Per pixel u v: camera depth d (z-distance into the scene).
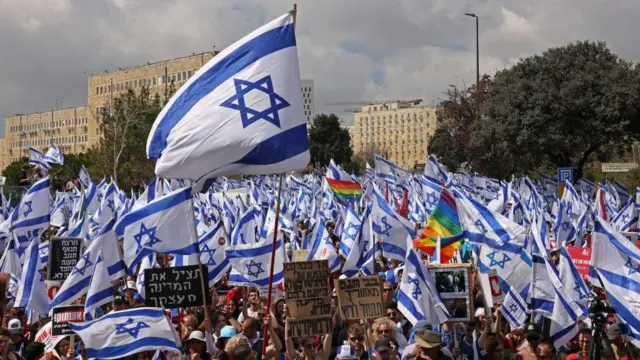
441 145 77.25
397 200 29.17
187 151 12.27
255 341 13.35
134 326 11.75
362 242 19.83
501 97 61.16
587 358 12.16
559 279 13.88
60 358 13.23
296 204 35.84
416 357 10.86
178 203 13.55
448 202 17.00
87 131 153.38
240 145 12.20
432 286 13.26
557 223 25.12
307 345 11.86
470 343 13.20
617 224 27.34
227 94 12.35
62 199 31.08
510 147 61.03
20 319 15.96
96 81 148.75
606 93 58.50
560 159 63.41
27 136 169.75
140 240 13.52
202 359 11.64
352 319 12.12
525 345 12.29
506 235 15.86
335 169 32.81
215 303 17.56
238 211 31.41
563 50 60.91
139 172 70.88
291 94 12.43
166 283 12.68
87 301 14.49
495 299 15.73
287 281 11.91
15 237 20.89
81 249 17.38
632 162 80.06
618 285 12.30
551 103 58.75
